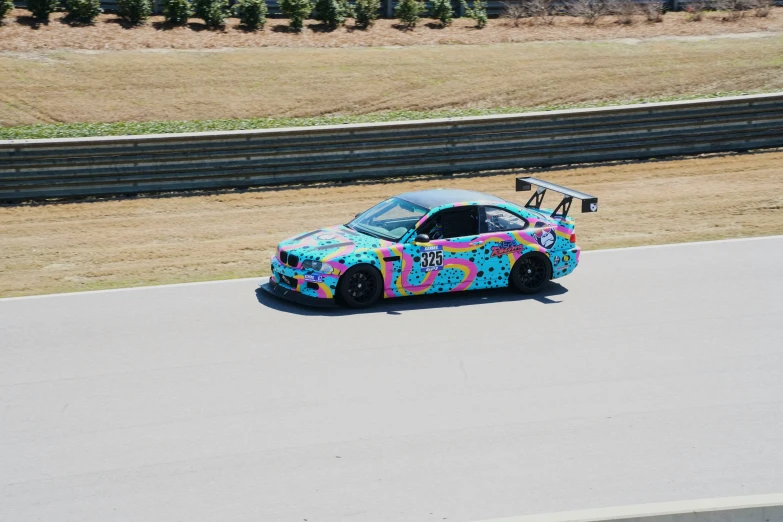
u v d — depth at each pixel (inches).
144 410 484.1
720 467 427.8
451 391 514.9
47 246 853.2
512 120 1130.7
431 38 1625.2
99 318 644.7
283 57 1483.8
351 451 438.6
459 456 435.2
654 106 1176.8
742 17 1777.8
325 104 1323.8
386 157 1096.2
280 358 563.8
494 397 506.9
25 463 423.8
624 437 458.6
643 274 772.0
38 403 492.4
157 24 1540.4
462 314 662.5
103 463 424.5
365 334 612.1
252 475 414.3
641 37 1676.9
